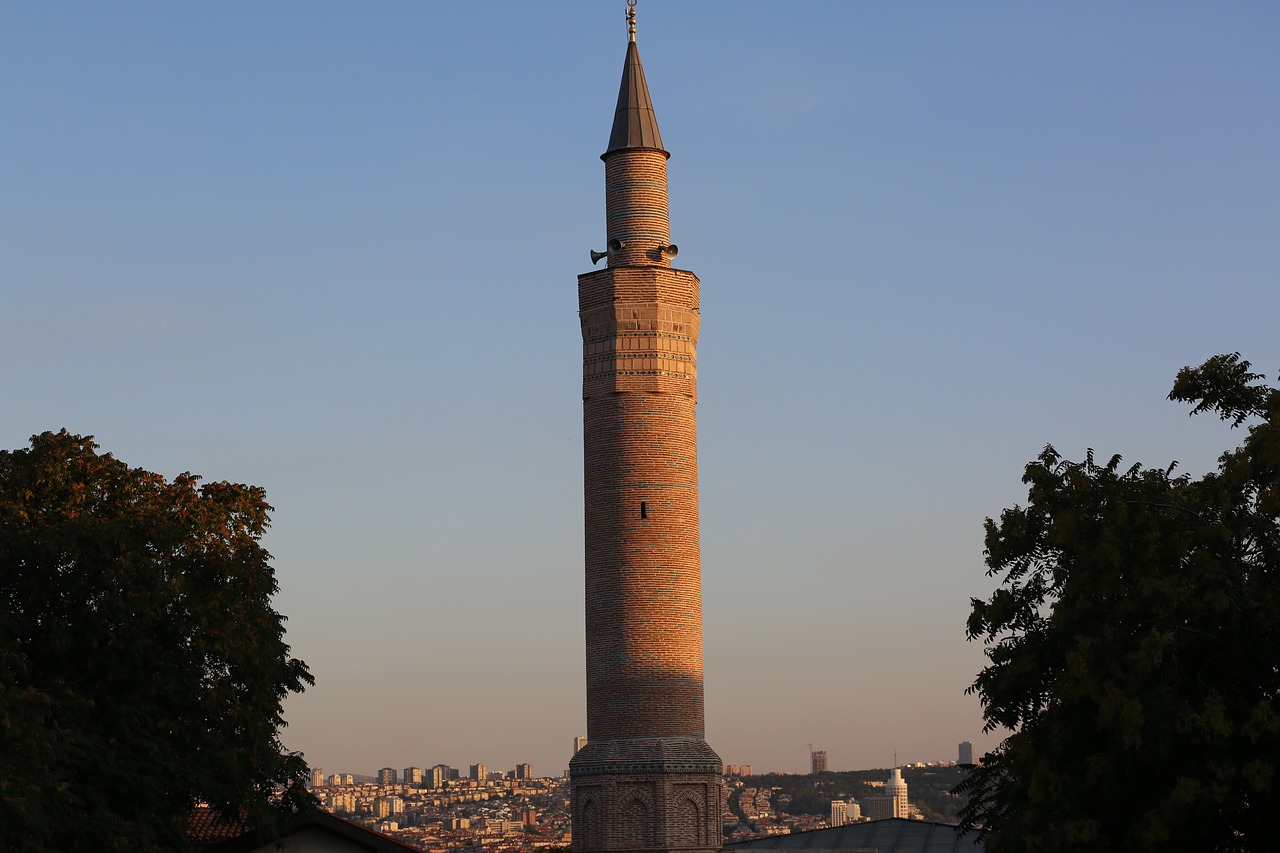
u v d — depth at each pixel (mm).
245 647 54312
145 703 52312
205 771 52594
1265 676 45188
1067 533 46594
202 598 55125
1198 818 43469
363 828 59625
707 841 66188
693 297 70375
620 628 67000
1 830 44125
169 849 51812
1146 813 43062
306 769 57406
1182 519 46562
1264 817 45031
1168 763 43844
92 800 50250
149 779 51000
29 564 53000
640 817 65562
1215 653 45406
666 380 68688
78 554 52125
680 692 66812
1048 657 48281
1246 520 45906
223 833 61000
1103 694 43781
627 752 65875
